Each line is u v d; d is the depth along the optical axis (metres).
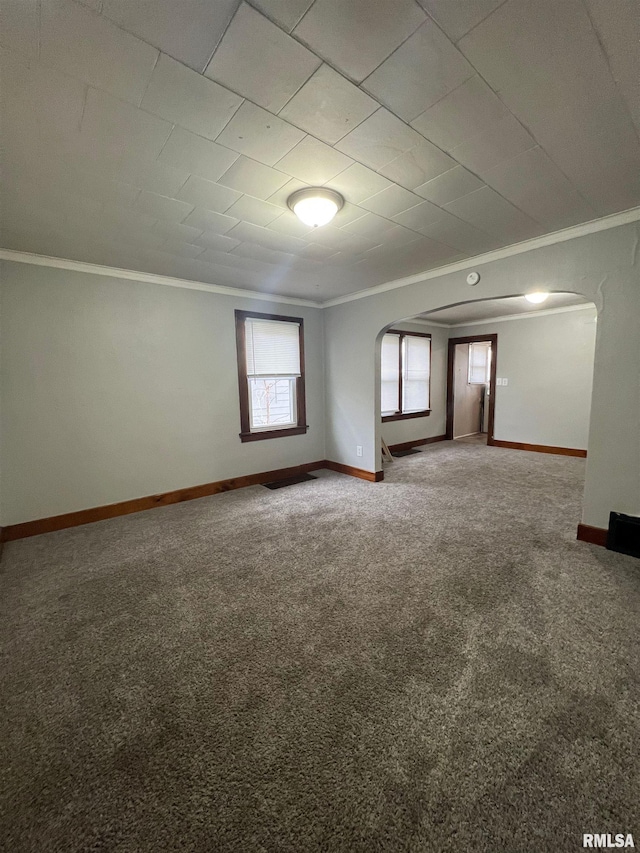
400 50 1.17
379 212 2.30
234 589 2.21
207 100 1.36
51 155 1.67
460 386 7.45
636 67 1.24
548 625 1.83
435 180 1.94
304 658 1.66
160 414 3.70
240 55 1.17
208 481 4.08
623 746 1.22
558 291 2.70
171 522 3.29
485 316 6.24
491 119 1.49
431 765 1.18
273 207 2.21
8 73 1.21
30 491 3.03
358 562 2.51
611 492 2.60
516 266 2.91
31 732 1.33
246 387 4.30
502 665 1.59
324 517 3.34
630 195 2.12
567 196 2.13
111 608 2.04
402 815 1.05
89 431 3.29
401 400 6.27
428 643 1.73
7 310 2.87
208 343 3.98
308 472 4.97
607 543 2.61
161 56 1.17
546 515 3.30
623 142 1.64
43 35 1.09
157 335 3.63
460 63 1.22
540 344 5.91
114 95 1.32
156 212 2.24
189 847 0.99
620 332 2.46
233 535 2.98
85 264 3.17
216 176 1.87
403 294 3.84
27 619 1.96
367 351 4.38
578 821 1.02
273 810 1.07
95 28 1.07
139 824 1.05
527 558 2.51
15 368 2.92
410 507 3.56
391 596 2.11
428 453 6.05
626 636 1.74
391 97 1.36
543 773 1.15
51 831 1.03
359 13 1.05
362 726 1.32
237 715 1.38
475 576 2.30
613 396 2.53
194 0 1.00
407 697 1.44
